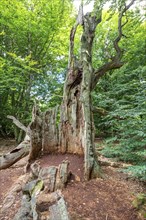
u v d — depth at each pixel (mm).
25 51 10195
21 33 9234
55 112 5523
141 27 10266
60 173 4066
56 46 10391
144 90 5242
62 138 5316
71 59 5492
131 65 9633
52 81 10820
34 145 5184
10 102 11508
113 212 3330
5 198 3834
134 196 3916
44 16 8883
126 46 9883
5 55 9898
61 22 9469
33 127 5305
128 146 5215
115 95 7219
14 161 5461
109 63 5742
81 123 5121
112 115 5242
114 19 10609
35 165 4738
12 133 12891
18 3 8531
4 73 8344
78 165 4664
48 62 10930
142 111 4895
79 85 5305
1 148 9164
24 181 4359
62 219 2779
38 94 10711
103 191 3920
